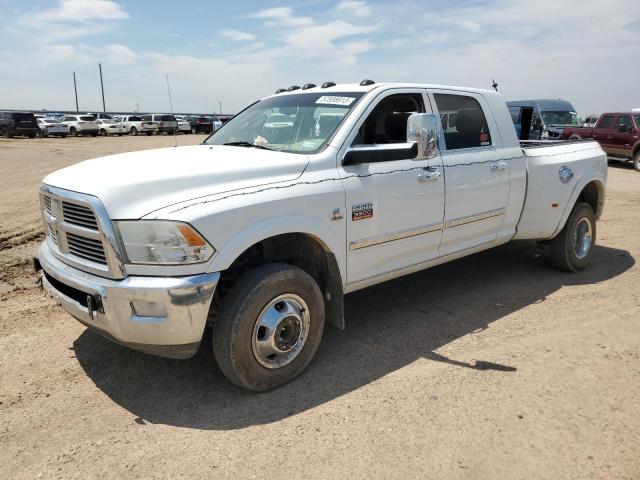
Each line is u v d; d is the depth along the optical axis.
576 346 4.03
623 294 5.20
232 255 3.09
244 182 3.32
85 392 3.49
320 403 3.32
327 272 3.84
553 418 3.09
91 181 3.21
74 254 3.37
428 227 4.34
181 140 32.75
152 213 2.97
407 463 2.72
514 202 5.20
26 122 36.28
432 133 3.60
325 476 2.63
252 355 3.32
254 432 3.02
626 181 14.12
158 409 3.29
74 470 2.73
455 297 5.20
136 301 2.98
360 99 4.05
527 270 6.07
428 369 3.73
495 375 3.61
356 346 4.13
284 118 4.34
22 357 3.95
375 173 3.90
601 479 2.58
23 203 10.56
